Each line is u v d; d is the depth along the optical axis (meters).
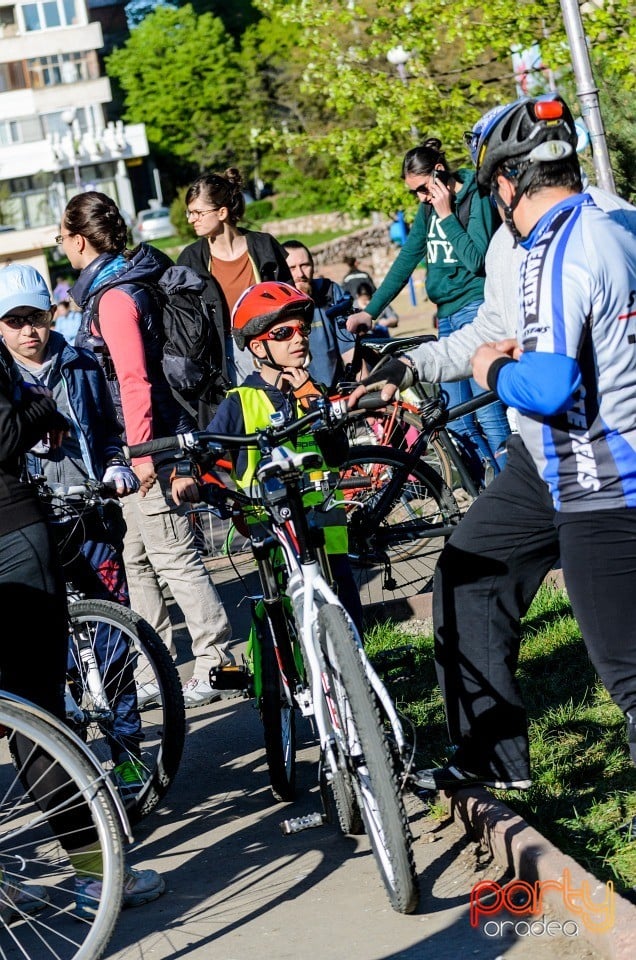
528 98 3.29
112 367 5.68
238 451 4.22
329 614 3.48
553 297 3.03
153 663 4.33
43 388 3.87
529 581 3.79
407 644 5.70
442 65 12.82
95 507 4.44
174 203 64.69
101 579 4.62
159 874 4.04
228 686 4.73
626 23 10.29
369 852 3.93
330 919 3.50
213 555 7.57
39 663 3.71
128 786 4.34
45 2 78.88
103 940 3.36
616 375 3.09
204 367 5.77
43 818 3.57
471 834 3.84
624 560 3.18
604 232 3.08
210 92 74.81
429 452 6.50
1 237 39.56
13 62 79.25
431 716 4.86
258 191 70.25
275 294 4.25
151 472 5.45
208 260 6.28
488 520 3.71
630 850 3.46
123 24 95.19
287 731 4.49
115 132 73.44
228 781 4.85
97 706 4.35
